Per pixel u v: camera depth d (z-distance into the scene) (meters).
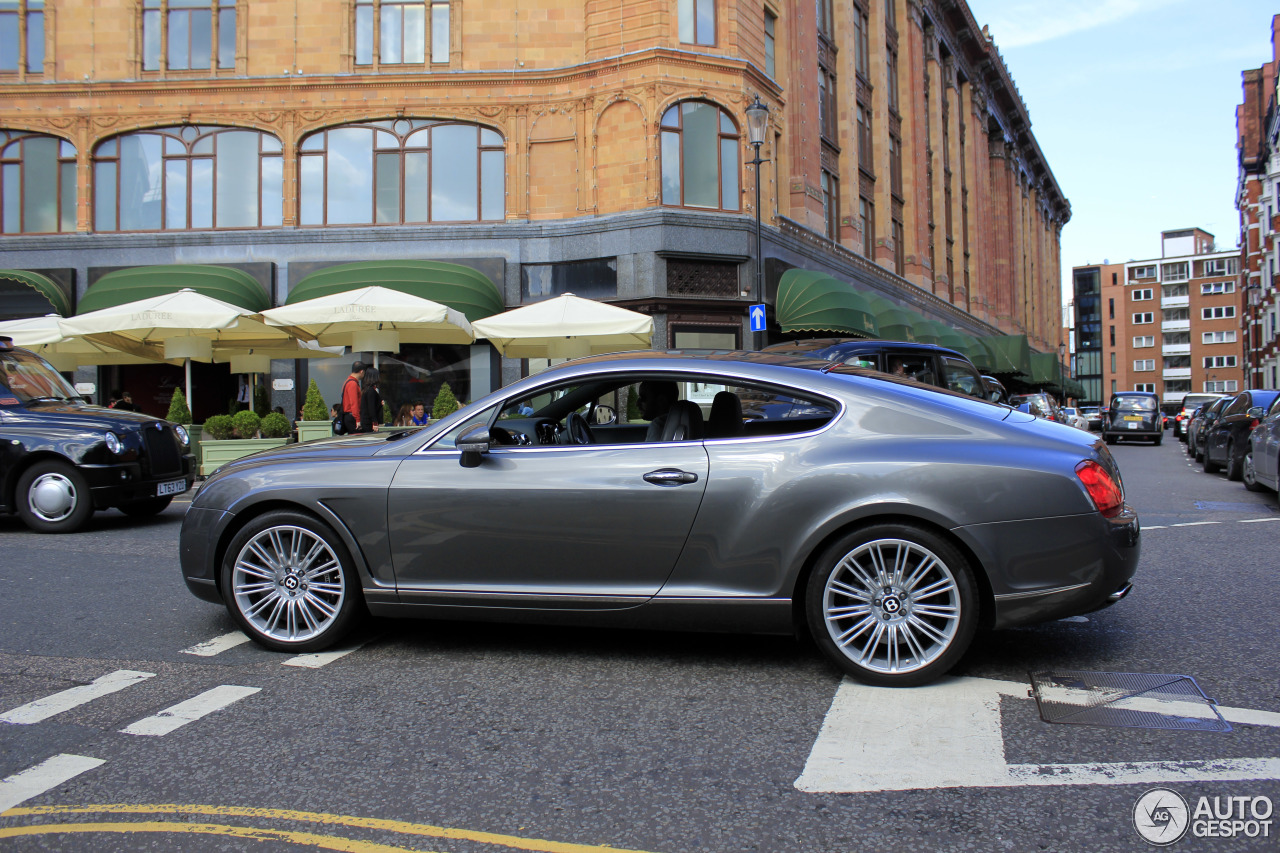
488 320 14.61
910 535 3.70
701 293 19.94
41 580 6.25
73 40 20.91
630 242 19.62
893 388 4.07
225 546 4.53
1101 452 3.90
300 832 2.57
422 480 4.21
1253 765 2.93
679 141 19.84
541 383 4.30
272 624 4.44
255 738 3.31
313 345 16.84
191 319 12.78
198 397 22.12
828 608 3.80
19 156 20.98
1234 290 103.88
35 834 2.58
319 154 20.88
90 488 8.59
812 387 4.05
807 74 25.20
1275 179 47.56
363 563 4.28
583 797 2.78
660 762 3.05
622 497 3.97
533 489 4.06
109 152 20.95
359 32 20.94
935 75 39.72
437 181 20.81
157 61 20.94
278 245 20.69
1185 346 107.88
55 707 3.67
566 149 20.47
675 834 2.54
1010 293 53.72
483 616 4.20
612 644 4.53
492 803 2.75
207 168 20.88
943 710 3.48
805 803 2.72
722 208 20.17
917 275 35.53
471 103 20.56
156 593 5.82
